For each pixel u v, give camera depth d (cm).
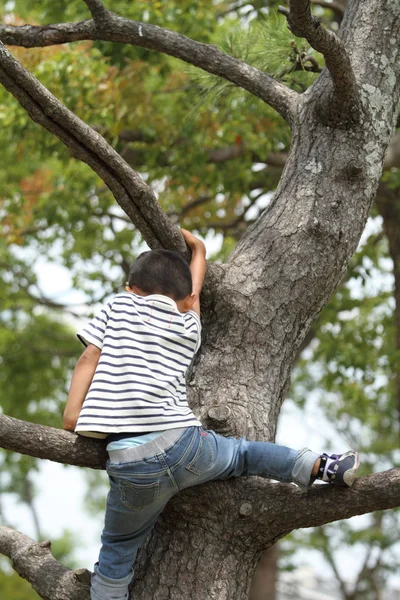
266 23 566
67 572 376
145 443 333
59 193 1159
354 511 346
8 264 1373
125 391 339
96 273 1238
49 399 1462
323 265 413
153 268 373
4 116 985
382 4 470
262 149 975
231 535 361
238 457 351
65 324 1582
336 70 406
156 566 360
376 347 1163
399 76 459
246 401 384
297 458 346
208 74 577
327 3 838
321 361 1520
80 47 982
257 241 422
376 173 438
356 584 1870
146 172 1107
